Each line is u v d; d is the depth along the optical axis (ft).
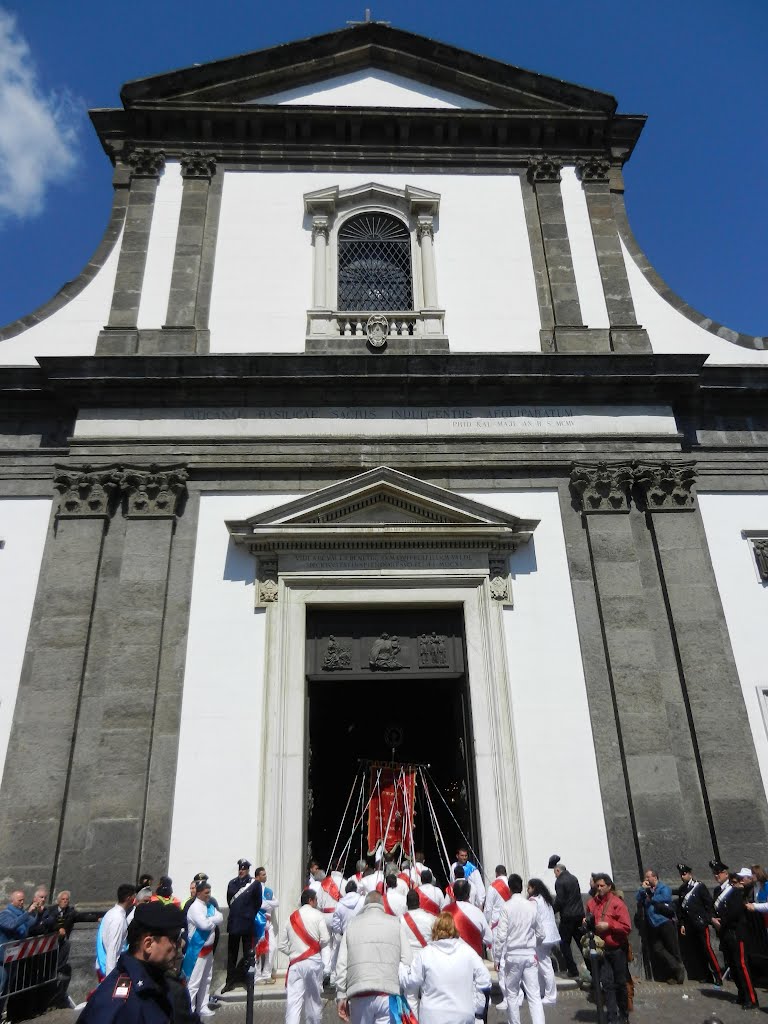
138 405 47.42
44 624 41.29
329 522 44.14
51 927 32.30
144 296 51.93
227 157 57.26
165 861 36.45
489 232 55.93
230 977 32.24
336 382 47.70
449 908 25.20
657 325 53.67
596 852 37.78
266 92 60.49
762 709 41.65
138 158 56.59
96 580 42.80
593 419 48.73
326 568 43.45
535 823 38.27
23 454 46.68
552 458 47.39
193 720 39.63
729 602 44.60
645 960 35.17
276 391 47.93
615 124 60.08
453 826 46.93
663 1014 28.94
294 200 56.24
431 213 56.34
